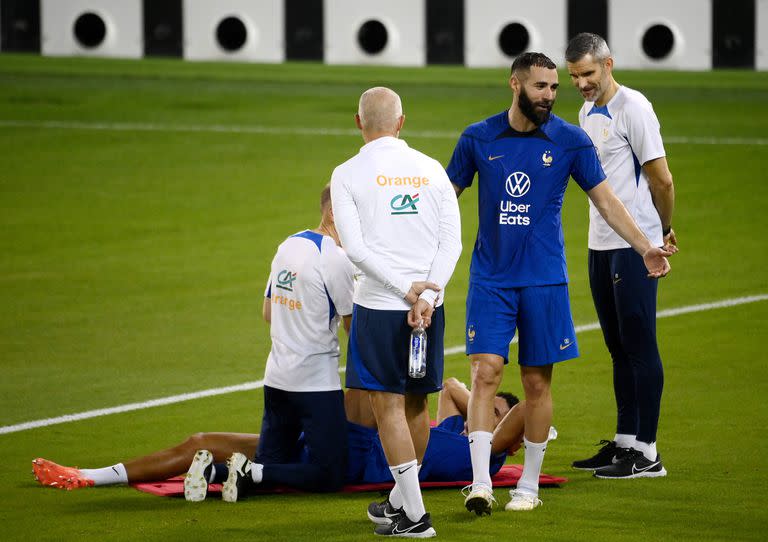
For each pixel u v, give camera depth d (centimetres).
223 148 5997
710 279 3719
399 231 1695
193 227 4516
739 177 5278
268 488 1902
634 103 1989
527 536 1669
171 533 1683
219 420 2408
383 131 1734
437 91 7562
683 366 2775
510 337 1830
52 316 3338
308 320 1862
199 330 3191
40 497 1869
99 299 3528
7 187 5194
